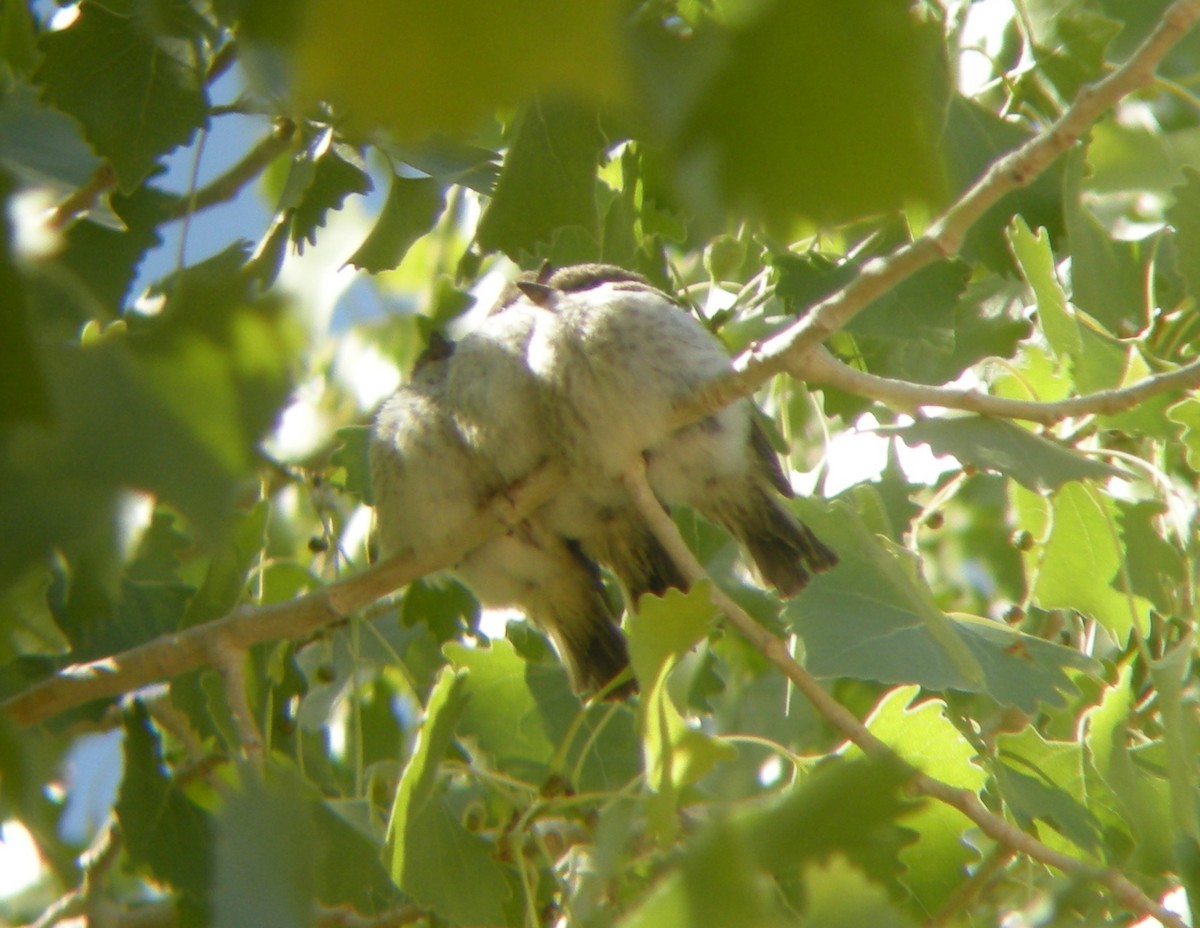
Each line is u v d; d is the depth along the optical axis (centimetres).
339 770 905
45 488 161
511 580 802
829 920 244
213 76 636
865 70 118
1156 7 814
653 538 807
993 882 722
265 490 728
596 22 111
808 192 120
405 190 683
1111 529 670
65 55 581
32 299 150
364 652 817
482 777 627
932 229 541
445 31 110
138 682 583
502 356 770
